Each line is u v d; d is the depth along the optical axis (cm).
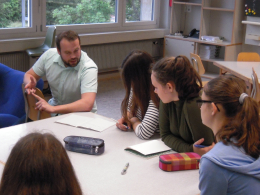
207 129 150
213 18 588
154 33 632
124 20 601
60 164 75
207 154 105
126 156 159
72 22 538
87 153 159
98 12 566
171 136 168
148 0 639
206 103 113
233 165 100
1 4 460
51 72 262
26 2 480
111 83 575
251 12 503
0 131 185
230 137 106
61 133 185
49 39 472
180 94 150
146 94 183
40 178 73
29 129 190
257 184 102
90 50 561
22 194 72
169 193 127
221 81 112
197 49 582
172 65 148
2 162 147
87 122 202
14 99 268
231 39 542
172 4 621
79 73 250
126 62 182
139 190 128
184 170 146
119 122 195
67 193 76
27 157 73
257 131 103
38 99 223
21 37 482
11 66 481
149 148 165
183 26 649
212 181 101
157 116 179
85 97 236
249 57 430
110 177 138
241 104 106
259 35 505
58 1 511
